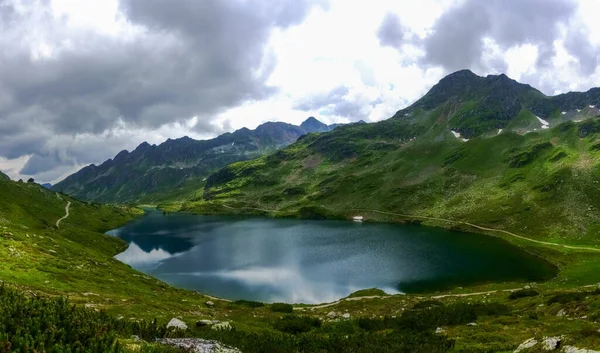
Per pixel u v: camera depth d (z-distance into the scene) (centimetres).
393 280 10900
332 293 9812
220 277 11475
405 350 2795
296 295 9681
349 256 14075
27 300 1789
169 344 2134
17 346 1269
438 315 4791
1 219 11775
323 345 2972
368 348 2856
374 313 6938
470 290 9362
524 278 10900
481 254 14112
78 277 6512
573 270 11106
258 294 9769
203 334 2781
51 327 1419
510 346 2764
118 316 4109
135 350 1594
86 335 1465
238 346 2664
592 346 1906
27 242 8156
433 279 10950
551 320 3844
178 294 7981
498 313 4866
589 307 4081
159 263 13512
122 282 7369
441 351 2717
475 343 3089
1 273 5106
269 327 4806
